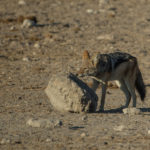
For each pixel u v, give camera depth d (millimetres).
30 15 100125
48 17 99000
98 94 48938
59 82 37062
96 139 27984
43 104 42438
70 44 76375
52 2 118688
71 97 36719
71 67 62875
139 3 117062
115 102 44656
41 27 88750
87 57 40688
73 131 30156
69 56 69312
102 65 39812
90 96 36938
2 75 58250
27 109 39594
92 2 118062
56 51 72312
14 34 82688
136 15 101875
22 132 29953
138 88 43188
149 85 53438
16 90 50125
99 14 103000
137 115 36250
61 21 95000
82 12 105375
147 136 28578
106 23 93500
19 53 71000
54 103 37781
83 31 86125
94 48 73688
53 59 67562
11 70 61125
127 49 72812
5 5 113000
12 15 100500
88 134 29250
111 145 26578
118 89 51688
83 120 33812
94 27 89438
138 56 68750
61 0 121188
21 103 43000
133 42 77812
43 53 71125
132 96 42156
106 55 40594
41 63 65250
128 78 41844
